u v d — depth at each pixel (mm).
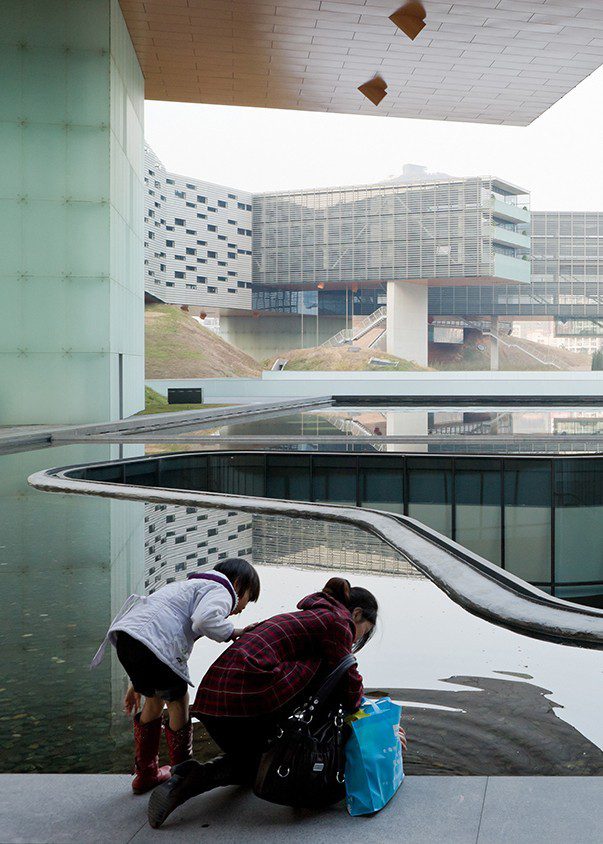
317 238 99938
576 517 13445
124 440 20844
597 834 2795
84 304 26969
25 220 26688
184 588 3289
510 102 41500
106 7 26469
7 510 11047
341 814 2996
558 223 107250
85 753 3648
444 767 3506
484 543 13711
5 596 6602
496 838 2783
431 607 6188
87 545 8680
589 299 110688
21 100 26484
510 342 132750
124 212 30250
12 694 4398
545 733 3836
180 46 33656
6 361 26891
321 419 31484
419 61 35562
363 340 111250
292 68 36688
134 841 2836
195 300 101062
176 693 3184
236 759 3096
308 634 3098
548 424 27984
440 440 18859
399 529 9109
